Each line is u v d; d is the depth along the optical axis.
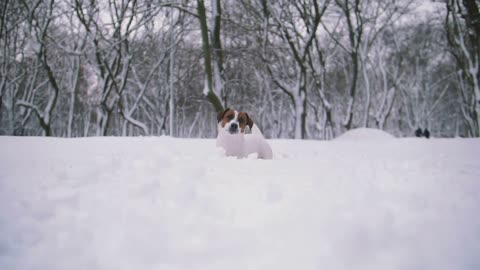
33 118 43.88
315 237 2.03
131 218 2.31
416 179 3.27
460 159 4.95
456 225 2.12
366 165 4.26
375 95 42.31
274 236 2.07
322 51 35.03
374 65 39.41
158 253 1.92
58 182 2.97
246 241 2.03
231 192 2.85
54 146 5.75
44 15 23.59
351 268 1.74
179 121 50.38
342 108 46.66
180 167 3.62
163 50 32.09
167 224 2.25
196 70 35.81
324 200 2.57
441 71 45.47
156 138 10.16
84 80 41.62
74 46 28.59
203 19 19.81
